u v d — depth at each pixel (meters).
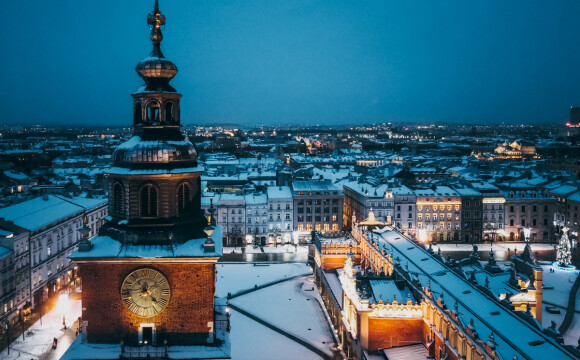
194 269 38.81
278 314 109.69
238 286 129.00
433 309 70.81
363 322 75.44
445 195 182.00
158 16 40.72
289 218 182.38
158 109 40.66
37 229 113.38
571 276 132.00
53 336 98.19
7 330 90.94
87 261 37.72
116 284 38.50
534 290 73.69
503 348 55.12
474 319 64.06
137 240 38.75
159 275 38.53
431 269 89.06
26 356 89.12
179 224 39.78
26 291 108.69
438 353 69.19
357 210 191.88
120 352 37.62
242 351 91.38
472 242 183.12
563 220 183.75
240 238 181.12
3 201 140.25
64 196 151.00
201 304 38.97
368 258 112.69
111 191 40.88
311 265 138.50
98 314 38.50
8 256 101.25
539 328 58.34
